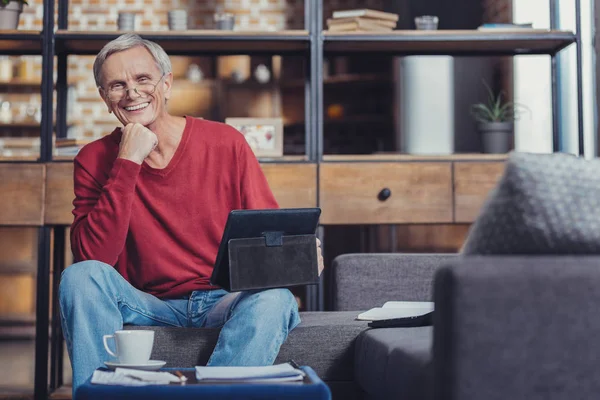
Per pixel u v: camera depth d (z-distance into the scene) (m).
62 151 4.01
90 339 2.22
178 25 4.24
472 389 1.35
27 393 3.97
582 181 1.42
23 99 8.26
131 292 2.46
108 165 2.75
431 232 4.99
